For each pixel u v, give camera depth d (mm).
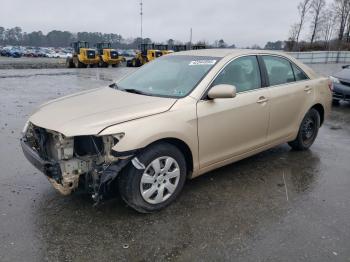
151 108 3430
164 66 4508
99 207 3574
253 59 4461
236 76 4168
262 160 5047
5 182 4141
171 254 2861
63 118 3324
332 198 3885
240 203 3730
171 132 3375
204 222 3344
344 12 54469
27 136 3777
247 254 2875
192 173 3777
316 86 5301
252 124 4262
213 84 3873
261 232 3188
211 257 2832
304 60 32156
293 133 5059
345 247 2975
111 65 33219
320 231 3213
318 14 52750
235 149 4164
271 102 4473
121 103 3602
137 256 2830
